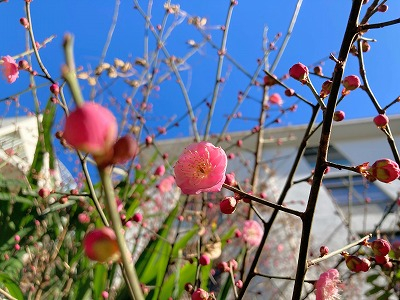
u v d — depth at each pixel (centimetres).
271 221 16
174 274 25
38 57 19
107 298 24
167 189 33
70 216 31
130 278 5
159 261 27
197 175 13
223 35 30
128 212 29
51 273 30
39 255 30
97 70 27
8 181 31
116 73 27
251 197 12
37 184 32
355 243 13
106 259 5
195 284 19
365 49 18
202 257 19
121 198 30
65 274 29
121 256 5
